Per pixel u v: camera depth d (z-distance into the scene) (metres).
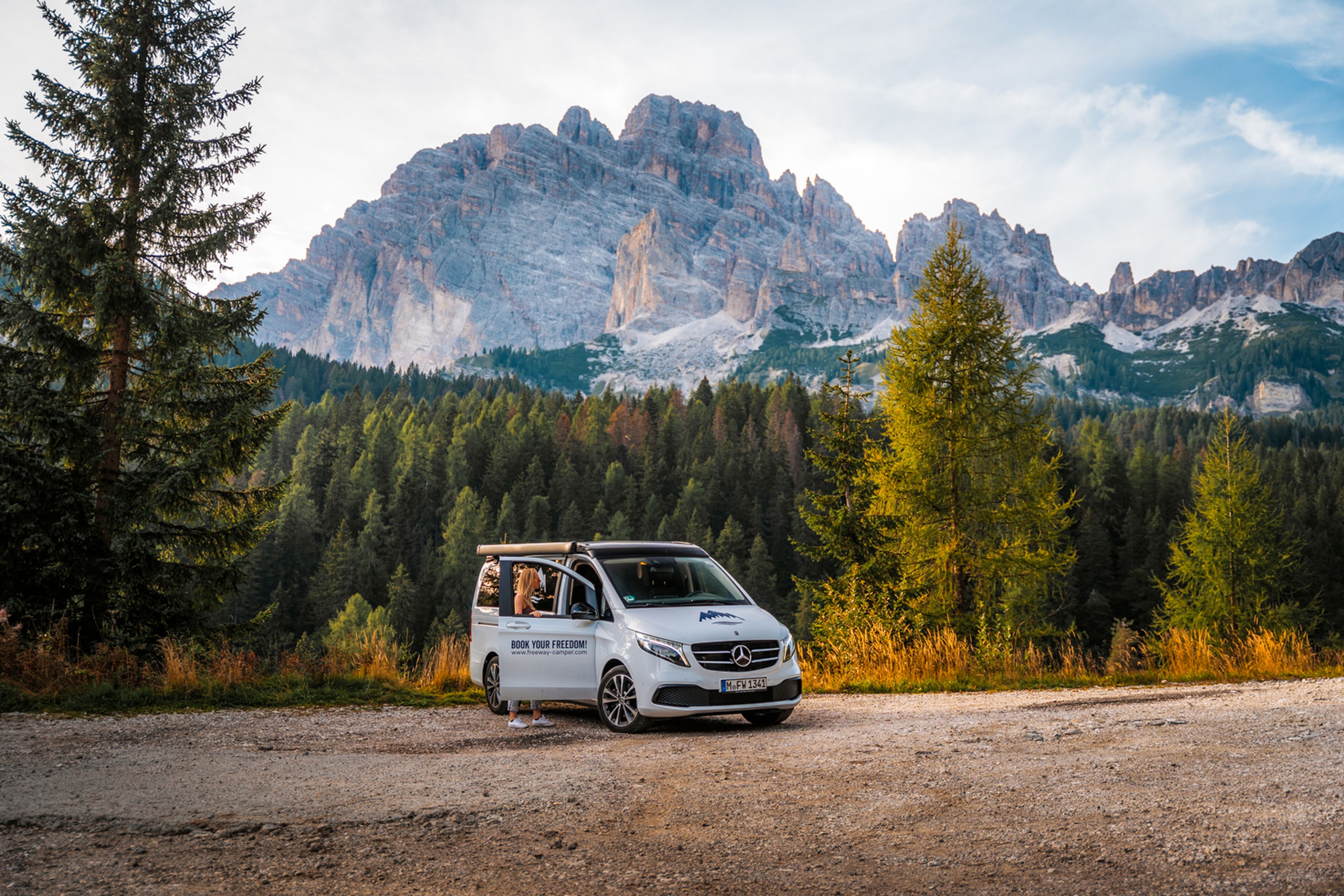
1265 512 37.78
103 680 11.20
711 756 6.86
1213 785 5.24
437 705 11.01
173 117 17.30
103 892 3.86
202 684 11.19
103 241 16.22
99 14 17.12
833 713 9.78
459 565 92.00
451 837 4.64
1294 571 40.09
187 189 16.92
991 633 15.71
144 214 16.47
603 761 6.71
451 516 102.69
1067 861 3.98
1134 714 8.48
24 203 16.17
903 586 22.62
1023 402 23.91
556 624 9.13
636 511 119.12
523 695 9.09
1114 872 3.80
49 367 15.88
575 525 108.75
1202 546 38.12
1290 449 168.25
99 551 15.49
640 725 8.43
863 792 5.45
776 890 3.74
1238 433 38.88
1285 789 5.04
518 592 9.49
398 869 4.13
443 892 3.81
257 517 17.67
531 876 4.00
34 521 14.59
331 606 81.25
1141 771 5.71
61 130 16.77
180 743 7.84
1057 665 14.56
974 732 7.62
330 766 6.66
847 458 24.64
